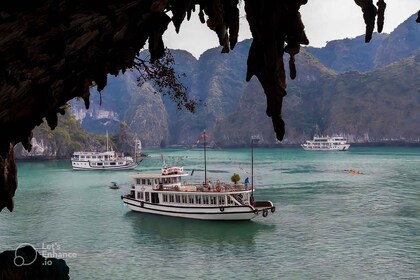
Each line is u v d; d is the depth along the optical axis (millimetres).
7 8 7965
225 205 60594
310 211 67000
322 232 52812
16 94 9180
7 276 10719
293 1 10539
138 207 68750
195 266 40781
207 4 12000
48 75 9461
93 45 9773
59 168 182875
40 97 9688
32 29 8469
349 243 47469
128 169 170625
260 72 11359
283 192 89562
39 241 50125
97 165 169500
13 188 11938
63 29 8883
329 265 40062
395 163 171500
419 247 45406
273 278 37094
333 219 60469
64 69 9680
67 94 10578
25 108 9633
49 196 88875
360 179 113438
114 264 41438
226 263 41562
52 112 10711
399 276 36875
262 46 11172
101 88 11234
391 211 66125
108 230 56031
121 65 11203
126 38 10461
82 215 66562
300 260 41844
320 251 44625
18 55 8633
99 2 9047
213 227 57312
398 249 44781
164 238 51812
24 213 68125
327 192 88938
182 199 64312
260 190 93188
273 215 64125
